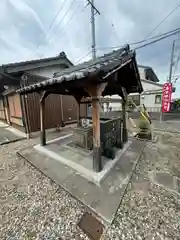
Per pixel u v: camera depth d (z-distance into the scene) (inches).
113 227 62.7
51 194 85.7
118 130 161.5
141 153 150.9
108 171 109.2
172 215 68.7
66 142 183.5
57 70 286.5
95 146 103.2
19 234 59.7
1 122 374.0
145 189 89.7
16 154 153.4
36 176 107.7
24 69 213.2
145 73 566.6
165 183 96.4
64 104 295.4
